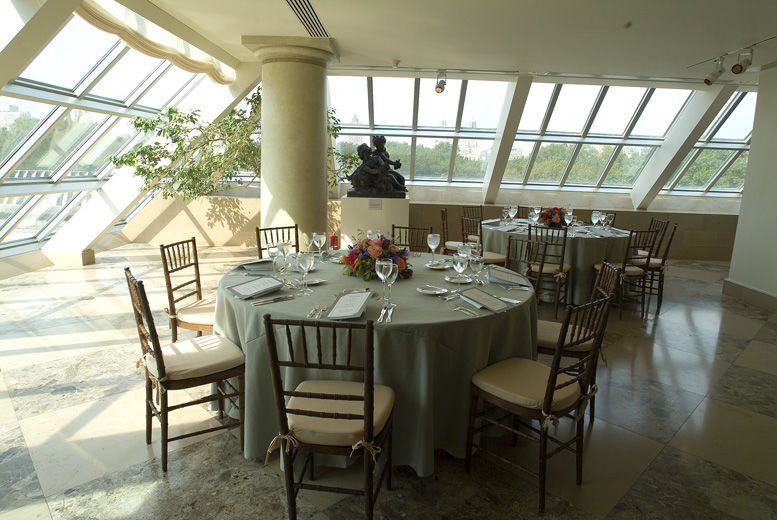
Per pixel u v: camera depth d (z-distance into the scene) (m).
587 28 4.08
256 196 7.97
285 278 2.79
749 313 4.94
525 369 2.28
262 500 2.06
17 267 5.82
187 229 7.82
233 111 6.30
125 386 3.05
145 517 1.94
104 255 6.93
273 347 1.71
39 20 2.78
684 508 2.07
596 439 2.60
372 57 5.43
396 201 6.27
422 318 2.11
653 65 5.37
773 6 3.39
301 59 4.84
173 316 2.97
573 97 7.09
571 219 5.75
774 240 5.02
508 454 2.44
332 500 2.07
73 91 4.46
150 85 5.26
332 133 7.05
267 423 2.29
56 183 5.43
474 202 8.37
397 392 2.13
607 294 2.53
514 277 2.87
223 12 3.89
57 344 3.71
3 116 4.05
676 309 5.06
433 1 3.49
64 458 2.30
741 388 3.24
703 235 7.86
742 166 8.10
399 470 2.28
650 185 7.89
